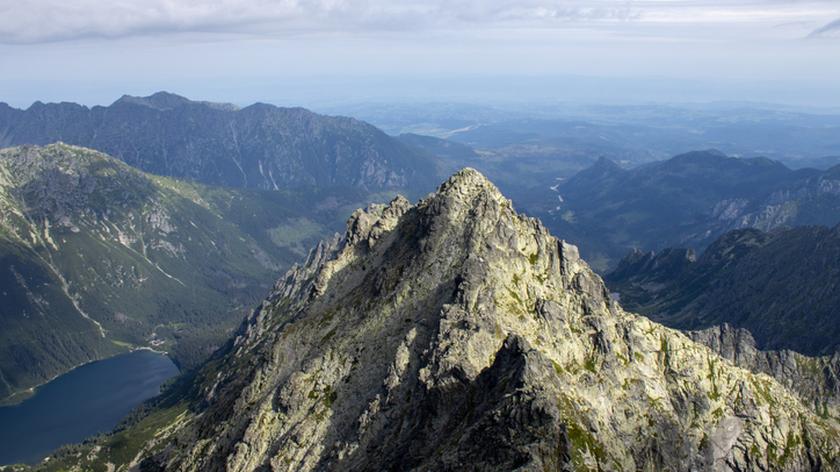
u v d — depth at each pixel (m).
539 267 188.75
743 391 186.75
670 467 159.62
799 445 183.38
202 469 185.38
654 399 173.88
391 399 154.50
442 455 123.44
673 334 194.50
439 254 189.00
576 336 173.38
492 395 131.75
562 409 124.56
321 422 163.62
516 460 112.81
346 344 181.75
